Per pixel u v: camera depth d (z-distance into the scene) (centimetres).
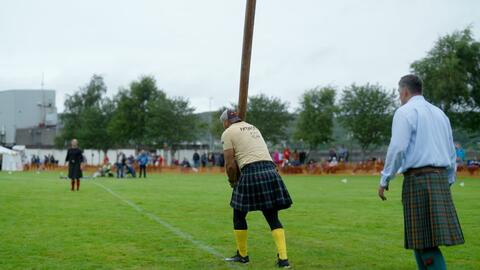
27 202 1020
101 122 5041
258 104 4316
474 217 806
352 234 633
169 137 4262
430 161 356
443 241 344
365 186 1695
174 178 2375
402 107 366
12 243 558
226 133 466
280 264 450
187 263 467
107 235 614
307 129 4084
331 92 4091
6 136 6228
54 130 6100
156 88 4522
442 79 3148
